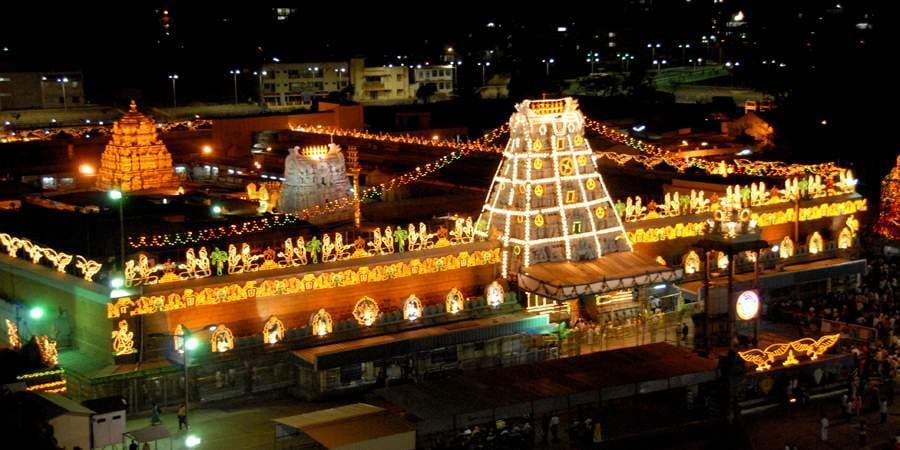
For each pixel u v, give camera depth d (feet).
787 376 231.91
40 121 622.54
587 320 266.57
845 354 240.53
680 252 296.51
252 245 290.97
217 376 224.94
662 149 444.96
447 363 244.01
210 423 212.84
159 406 219.41
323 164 351.87
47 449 178.70
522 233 264.72
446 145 386.93
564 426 215.31
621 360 227.61
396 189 377.71
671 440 209.26
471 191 376.48
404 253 255.29
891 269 320.91
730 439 210.38
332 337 238.48
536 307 264.31
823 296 295.89
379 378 235.40
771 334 262.47
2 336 257.55
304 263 244.63
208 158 465.88
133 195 354.74
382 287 253.65
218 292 230.48
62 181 424.05
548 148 266.36
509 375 218.79
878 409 226.58
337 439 183.62
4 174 416.05
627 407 225.76
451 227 313.94
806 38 616.80
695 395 224.12
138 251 274.77
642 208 291.79
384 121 582.35
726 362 221.46
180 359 220.64
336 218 344.08
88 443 191.52
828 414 224.74
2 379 206.59
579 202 269.23
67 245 286.05
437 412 198.08
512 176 268.62
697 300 278.05
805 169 336.70
